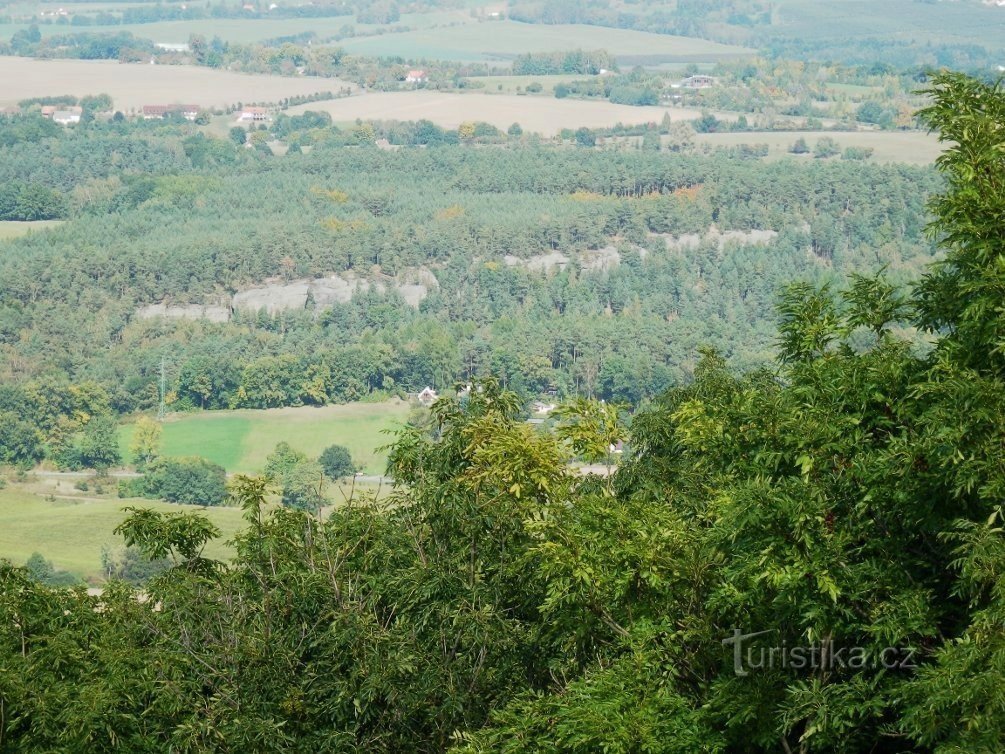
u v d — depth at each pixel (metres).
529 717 17.77
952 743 13.66
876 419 17.25
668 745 16.81
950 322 18.45
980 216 17.19
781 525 15.89
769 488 15.98
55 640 21.47
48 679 20.66
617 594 18.48
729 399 22.08
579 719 16.83
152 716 20.94
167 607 22.59
